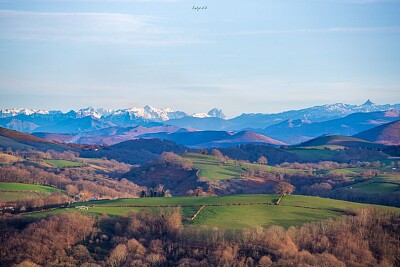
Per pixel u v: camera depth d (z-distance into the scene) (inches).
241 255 7588.6
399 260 7741.1
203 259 7568.9
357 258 7568.9
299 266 6993.1
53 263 7603.4
